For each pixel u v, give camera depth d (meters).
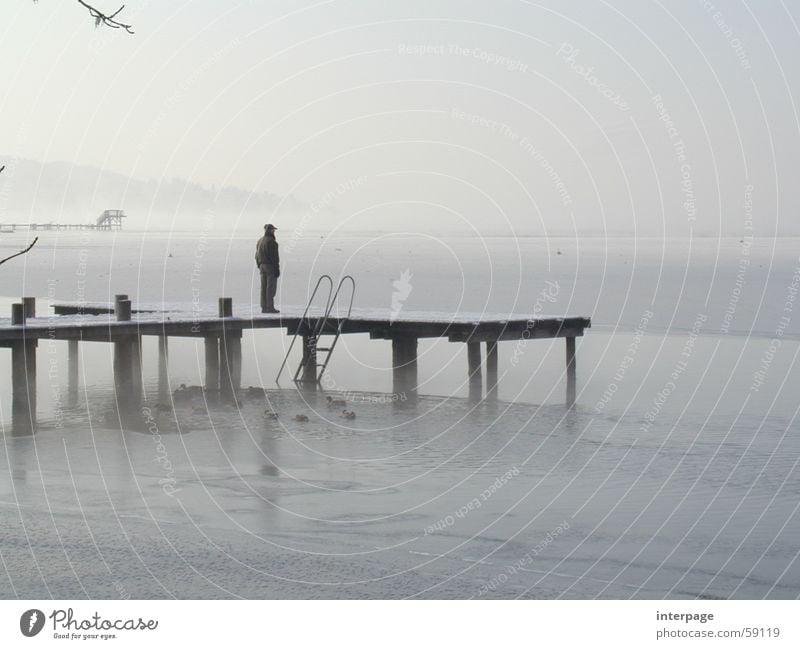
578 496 14.45
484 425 19.47
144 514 13.45
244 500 14.20
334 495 14.48
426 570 11.47
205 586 10.95
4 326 20.50
